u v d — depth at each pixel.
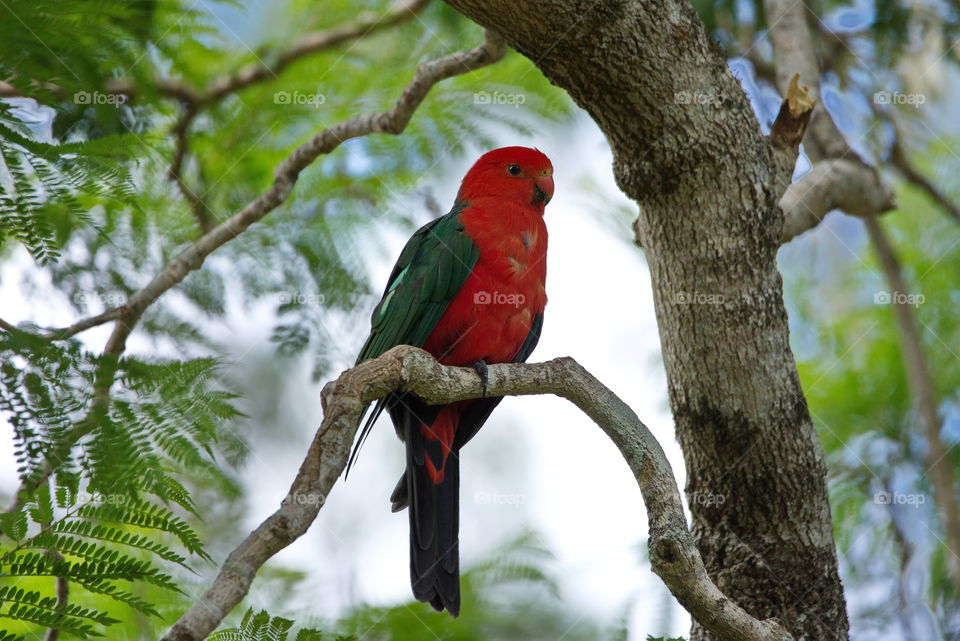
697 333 8.41
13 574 5.91
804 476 8.52
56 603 6.64
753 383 8.41
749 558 8.59
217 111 12.11
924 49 13.46
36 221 6.68
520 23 7.62
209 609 5.34
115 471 5.80
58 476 5.80
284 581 10.62
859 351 13.30
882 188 11.81
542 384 8.07
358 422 6.92
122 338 8.62
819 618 8.50
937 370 13.18
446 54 13.00
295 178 10.70
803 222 11.43
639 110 7.96
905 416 12.63
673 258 8.45
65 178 6.86
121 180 7.10
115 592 6.08
